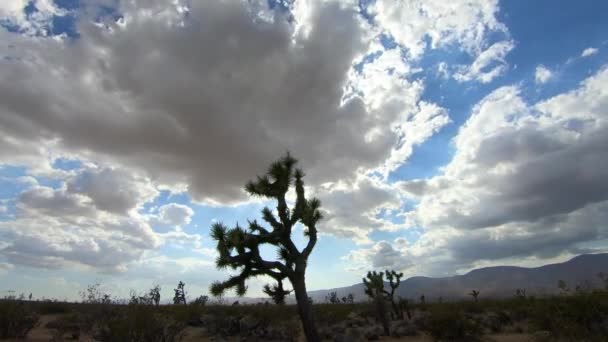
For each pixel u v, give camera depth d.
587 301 9.50
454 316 12.69
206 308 21.12
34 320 12.05
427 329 13.25
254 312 16.41
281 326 15.41
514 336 12.32
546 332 10.09
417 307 27.16
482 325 14.91
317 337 10.35
